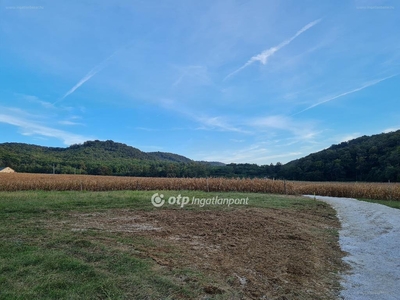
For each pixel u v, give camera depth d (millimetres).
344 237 6957
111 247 4836
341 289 3861
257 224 7738
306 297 3523
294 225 7914
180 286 3387
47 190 19812
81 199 11695
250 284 3756
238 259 4781
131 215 8633
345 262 5098
